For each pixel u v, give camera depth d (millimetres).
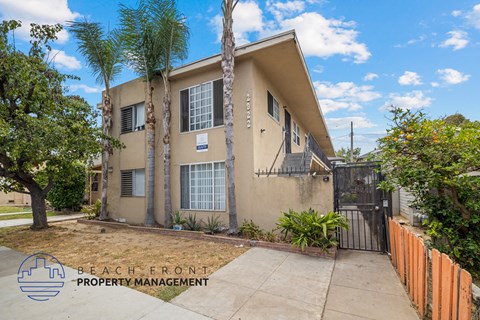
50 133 7312
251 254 5684
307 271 4652
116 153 11195
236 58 7910
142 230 8781
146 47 8844
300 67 8609
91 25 9859
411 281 3609
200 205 8625
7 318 3088
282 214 6938
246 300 3533
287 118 12367
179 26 8656
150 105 9414
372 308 3359
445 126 4012
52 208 15586
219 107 8414
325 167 11453
